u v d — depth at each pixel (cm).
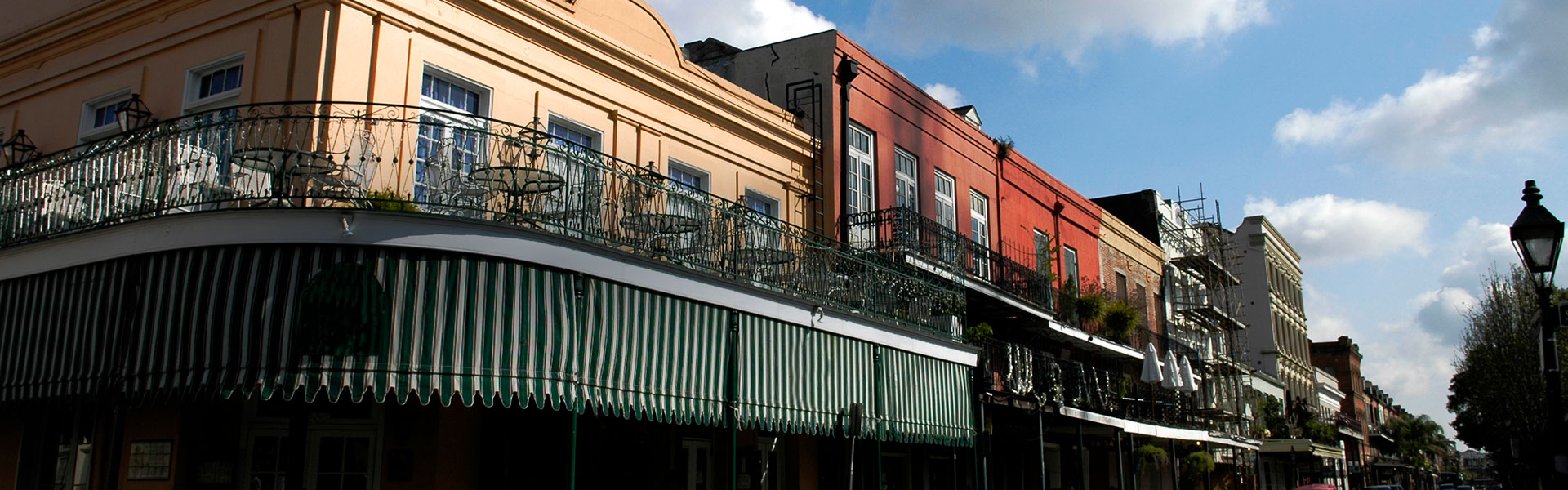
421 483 938
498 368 782
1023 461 2077
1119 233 2742
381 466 957
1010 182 2169
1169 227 3288
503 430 1004
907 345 1319
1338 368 7025
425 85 1068
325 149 861
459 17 1107
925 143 1869
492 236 800
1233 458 3134
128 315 780
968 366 1480
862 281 1265
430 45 1071
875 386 1237
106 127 1146
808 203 1608
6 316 881
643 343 912
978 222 2030
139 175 838
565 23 1220
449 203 842
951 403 1412
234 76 1061
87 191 865
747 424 1019
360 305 742
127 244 796
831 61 1655
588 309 863
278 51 1009
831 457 1463
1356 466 5303
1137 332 2503
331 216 755
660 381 923
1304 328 5459
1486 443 4284
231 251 755
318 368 727
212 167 848
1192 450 2817
